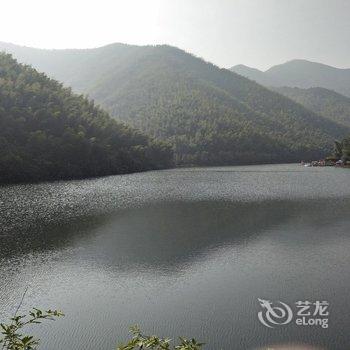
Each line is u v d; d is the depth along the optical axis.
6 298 24.09
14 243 36.47
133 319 21.06
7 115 106.00
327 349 17.81
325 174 118.56
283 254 32.44
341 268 28.64
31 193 72.19
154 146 164.88
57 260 31.34
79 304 23.08
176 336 19.19
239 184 88.81
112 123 157.75
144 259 31.39
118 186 85.62
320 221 45.41
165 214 50.94
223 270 28.61
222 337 19.02
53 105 127.88
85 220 46.94
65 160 109.38
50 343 18.64
